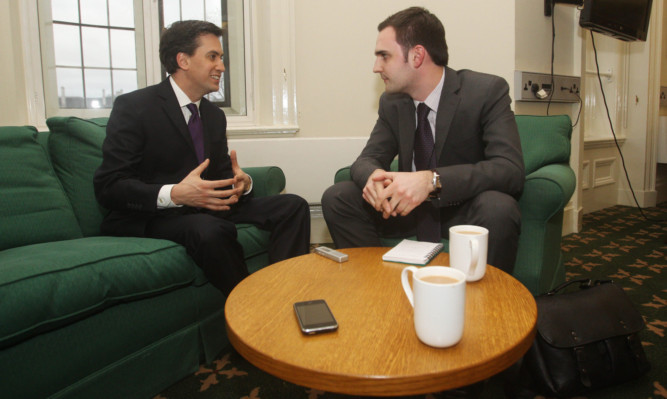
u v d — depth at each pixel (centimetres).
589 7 250
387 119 175
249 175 195
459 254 94
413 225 159
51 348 100
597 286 127
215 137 179
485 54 243
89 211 161
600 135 369
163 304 125
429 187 129
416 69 151
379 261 111
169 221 143
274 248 172
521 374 116
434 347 67
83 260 110
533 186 146
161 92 161
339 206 155
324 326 73
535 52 250
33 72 227
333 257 112
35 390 97
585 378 111
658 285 193
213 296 143
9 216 139
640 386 120
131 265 116
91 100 244
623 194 385
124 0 244
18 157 151
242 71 268
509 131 147
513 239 125
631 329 117
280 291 92
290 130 265
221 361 142
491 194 130
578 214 292
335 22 265
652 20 354
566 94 269
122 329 114
